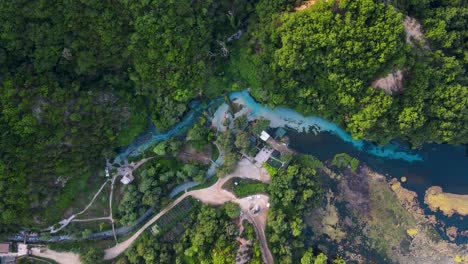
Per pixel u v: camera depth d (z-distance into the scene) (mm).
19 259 65312
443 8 61969
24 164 59750
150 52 61531
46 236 65438
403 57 58938
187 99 68062
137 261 66062
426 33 61812
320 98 66875
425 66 60562
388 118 64562
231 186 71312
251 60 68312
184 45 62438
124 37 60406
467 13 61438
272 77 66812
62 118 61094
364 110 63719
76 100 62531
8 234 64750
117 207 68938
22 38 57594
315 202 71188
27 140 59062
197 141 70938
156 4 58062
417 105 62375
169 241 69312
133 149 70688
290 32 59531
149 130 71000
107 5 56844
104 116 65062
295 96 68375
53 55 60125
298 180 69562
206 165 71562
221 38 67875
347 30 56969
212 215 67250
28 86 59562
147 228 69562
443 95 61781
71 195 66688
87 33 58781
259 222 70562
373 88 62312
